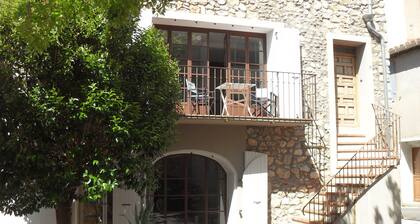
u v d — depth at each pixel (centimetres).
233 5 1048
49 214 870
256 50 1080
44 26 492
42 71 599
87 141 611
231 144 1024
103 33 619
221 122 955
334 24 1134
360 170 1055
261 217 984
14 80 595
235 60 1060
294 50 1058
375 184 1003
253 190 995
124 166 606
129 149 609
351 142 1130
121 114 596
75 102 584
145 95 647
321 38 1114
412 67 1616
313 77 1074
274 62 1051
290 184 1047
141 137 608
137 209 899
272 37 1062
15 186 593
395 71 1689
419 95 1588
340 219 970
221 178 1060
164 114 684
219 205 1048
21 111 582
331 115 1090
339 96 1170
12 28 596
